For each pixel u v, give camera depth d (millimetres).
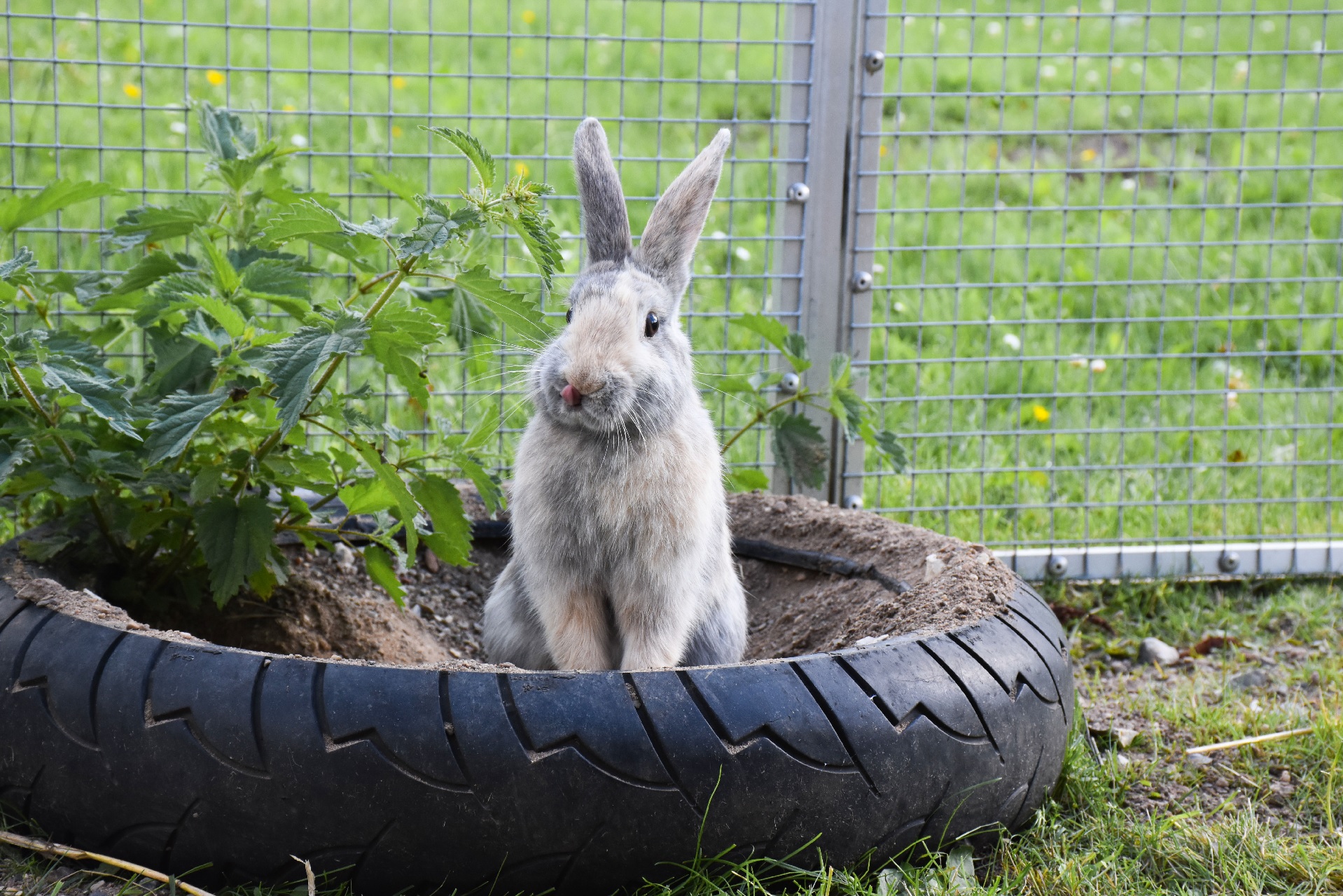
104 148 3869
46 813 2459
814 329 4234
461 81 7449
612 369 2793
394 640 3553
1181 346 5602
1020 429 4711
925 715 2516
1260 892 2535
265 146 3275
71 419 2906
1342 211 6559
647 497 2961
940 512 4562
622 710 2330
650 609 3078
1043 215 6590
